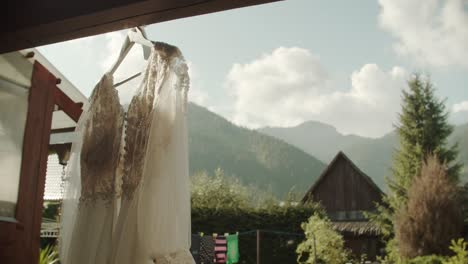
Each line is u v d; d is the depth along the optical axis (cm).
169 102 248
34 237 292
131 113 262
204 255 685
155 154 242
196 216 1220
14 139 288
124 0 216
